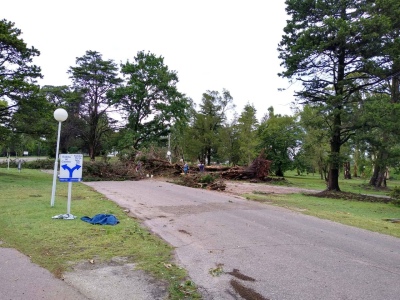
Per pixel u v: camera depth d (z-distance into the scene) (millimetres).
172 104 40375
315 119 21391
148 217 8609
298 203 14266
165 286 4141
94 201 10648
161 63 40875
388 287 4453
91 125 49562
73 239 5992
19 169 29172
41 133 22328
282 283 4438
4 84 19047
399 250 6492
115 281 4230
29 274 4344
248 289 4188
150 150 29141
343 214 11422
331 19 18953
